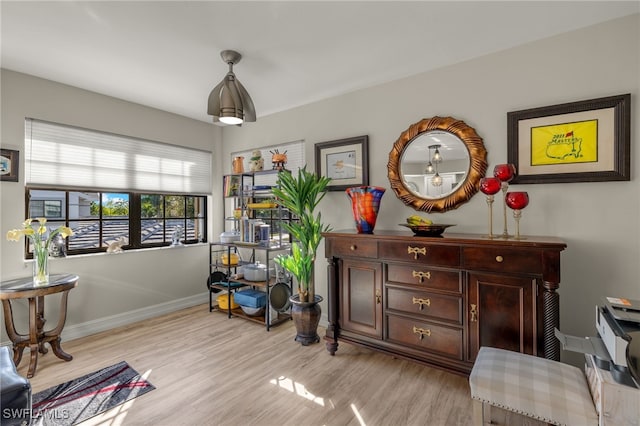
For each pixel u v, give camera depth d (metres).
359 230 2.62
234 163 3.86
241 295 3.48
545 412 1.33
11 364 1.55
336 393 2.08
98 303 3.15
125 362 2.51
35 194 2.86
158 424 1.79
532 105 2.24
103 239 3.30
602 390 1.22
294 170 3.63
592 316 2.05
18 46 2.24
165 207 3.83
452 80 2.57
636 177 1.93
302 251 3.03
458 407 1.92
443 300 2.12
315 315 2.86
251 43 2.22
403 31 2.10
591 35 2.04
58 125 2.90
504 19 1.98
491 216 2.12
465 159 2.49
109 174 3.25
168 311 3.71
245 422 1.80
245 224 3.63
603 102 1.98
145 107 3.54
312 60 2.48
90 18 1.91
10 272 2.64
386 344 2.36
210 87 2.99
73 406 1.94
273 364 2.48
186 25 1.99
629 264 1.95
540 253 1.79
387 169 2.89
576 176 2.06
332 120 3.28
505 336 1.90
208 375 2.31
